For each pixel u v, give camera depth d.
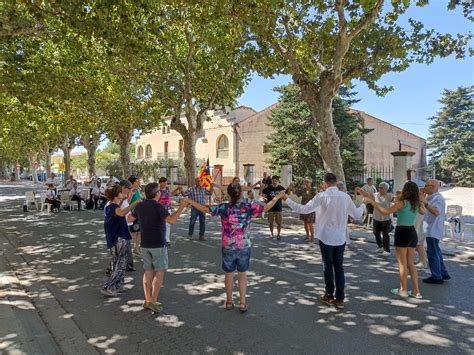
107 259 8.44
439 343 4.28
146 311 5.31
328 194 5.43
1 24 9.71
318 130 13.16
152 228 5.25
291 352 4.05
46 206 18.84
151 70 17.00
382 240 9.88
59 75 14.95
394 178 14.27
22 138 37.53
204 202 10.93
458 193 27.20
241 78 17.77
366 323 4.84
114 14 10.16
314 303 5.59
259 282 6.64
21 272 7.39
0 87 14.07
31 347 4.13
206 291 6.16
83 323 4.92
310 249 9.51
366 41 13.05
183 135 19.95
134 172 38.00
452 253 8.98
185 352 4.08
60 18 9.61
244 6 10.77
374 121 34.09
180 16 13.43
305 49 14.08
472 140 39.81
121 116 21.75
